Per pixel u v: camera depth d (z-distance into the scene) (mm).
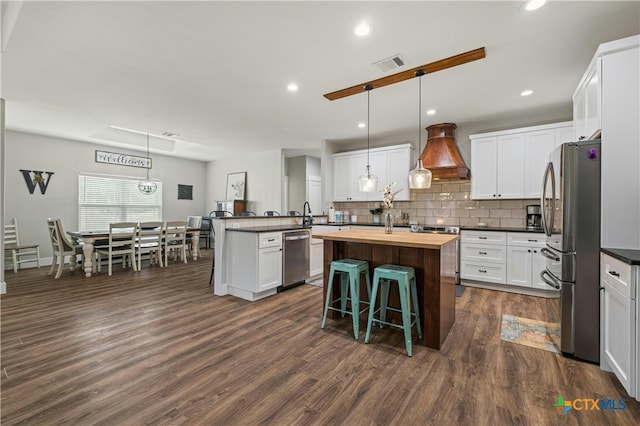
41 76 3076
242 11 2049
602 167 2076
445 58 2662
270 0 1932
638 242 2004
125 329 2697
